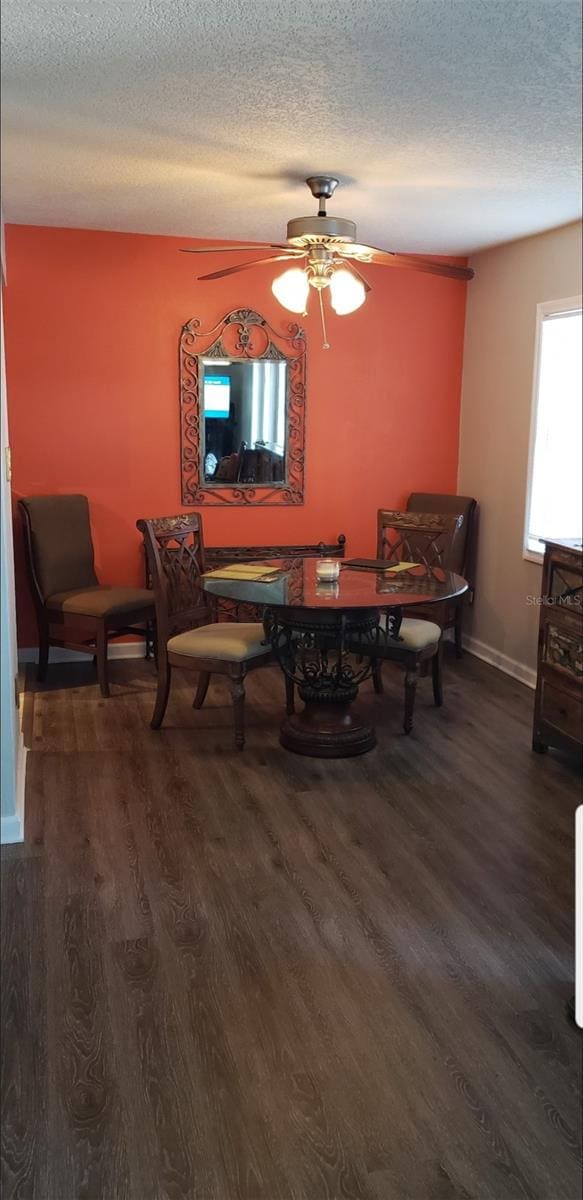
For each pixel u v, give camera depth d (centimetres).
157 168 344
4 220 450
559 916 261
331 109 278
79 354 486
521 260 481
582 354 437
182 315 496
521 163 334
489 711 442
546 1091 192
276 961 237
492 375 517
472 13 212
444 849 300
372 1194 166
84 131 299
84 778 355
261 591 360
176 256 489
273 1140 179
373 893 272
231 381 511
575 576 355
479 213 415
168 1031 210
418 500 550
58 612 463
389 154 322
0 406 312
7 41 228
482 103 272
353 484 548
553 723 374
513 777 361
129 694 461
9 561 337
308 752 379
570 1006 214
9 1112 185
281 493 534
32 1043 205
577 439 446
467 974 232
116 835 307
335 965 236
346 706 392
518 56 238
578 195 380
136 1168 172
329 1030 211
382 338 535
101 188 378
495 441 516
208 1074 196
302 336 519
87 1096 189
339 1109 187
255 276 505
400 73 249
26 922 254
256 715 432
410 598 347
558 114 281
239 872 283
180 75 251
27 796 338
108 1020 213
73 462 496
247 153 323
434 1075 197
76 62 242
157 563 394
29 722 418
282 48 233
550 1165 173
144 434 504
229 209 418
